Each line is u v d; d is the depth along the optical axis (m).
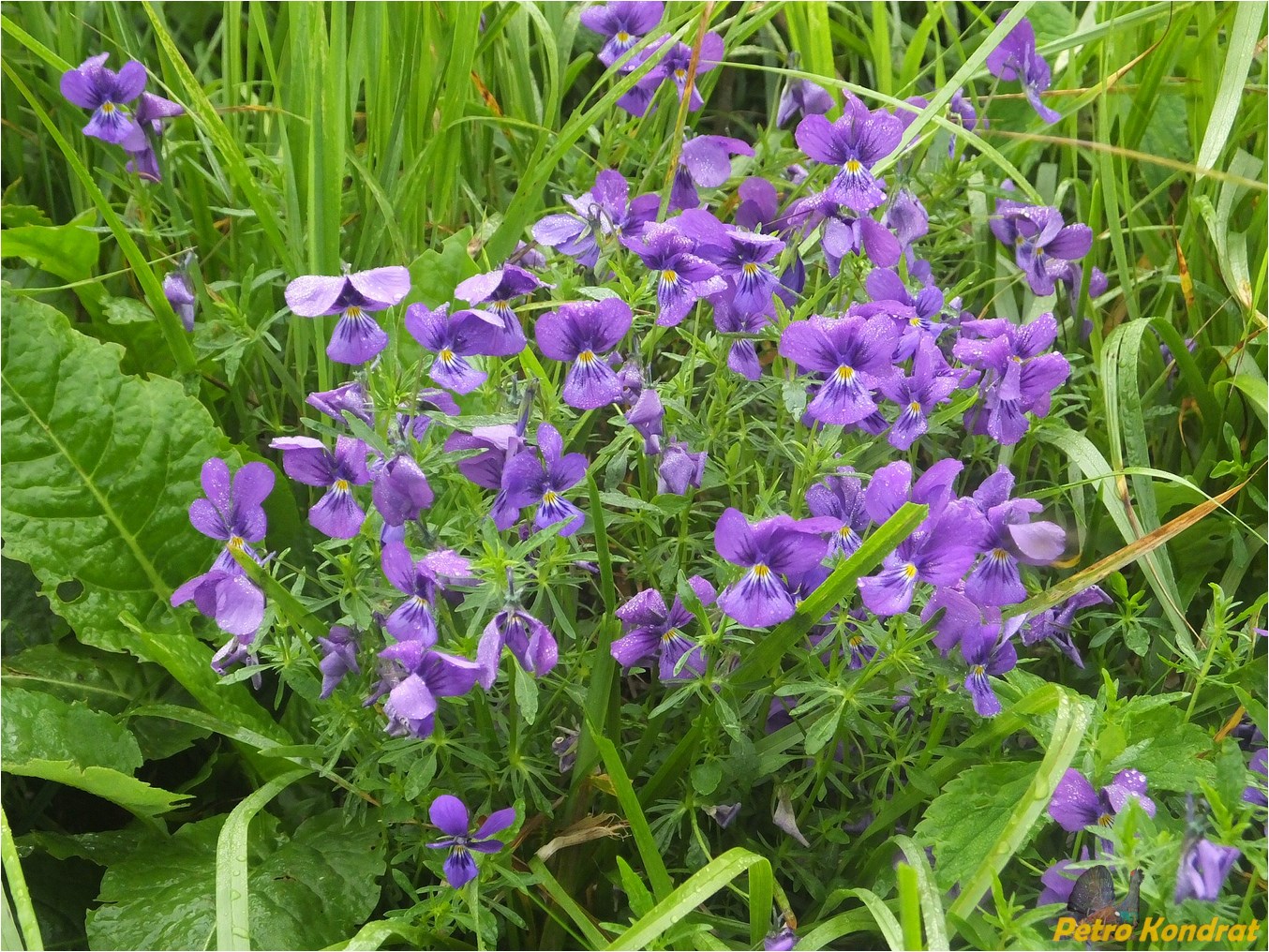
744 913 0.38
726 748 0.38
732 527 0.33
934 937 0.32
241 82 0.54
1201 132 0.51
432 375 0.35
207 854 0.40
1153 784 0.35
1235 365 0.45
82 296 0.48
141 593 0.43
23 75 0.53
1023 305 0.51
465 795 0.39
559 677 0.39
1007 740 0.41
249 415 0.47
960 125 0.50
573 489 0.38
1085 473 0.42
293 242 0.46
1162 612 0.44
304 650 0.37
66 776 0.38
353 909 0.38
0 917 0.34
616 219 0.39
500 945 0.39
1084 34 0.50
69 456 0.43
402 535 0.35
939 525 0.34
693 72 0.41
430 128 0.50
